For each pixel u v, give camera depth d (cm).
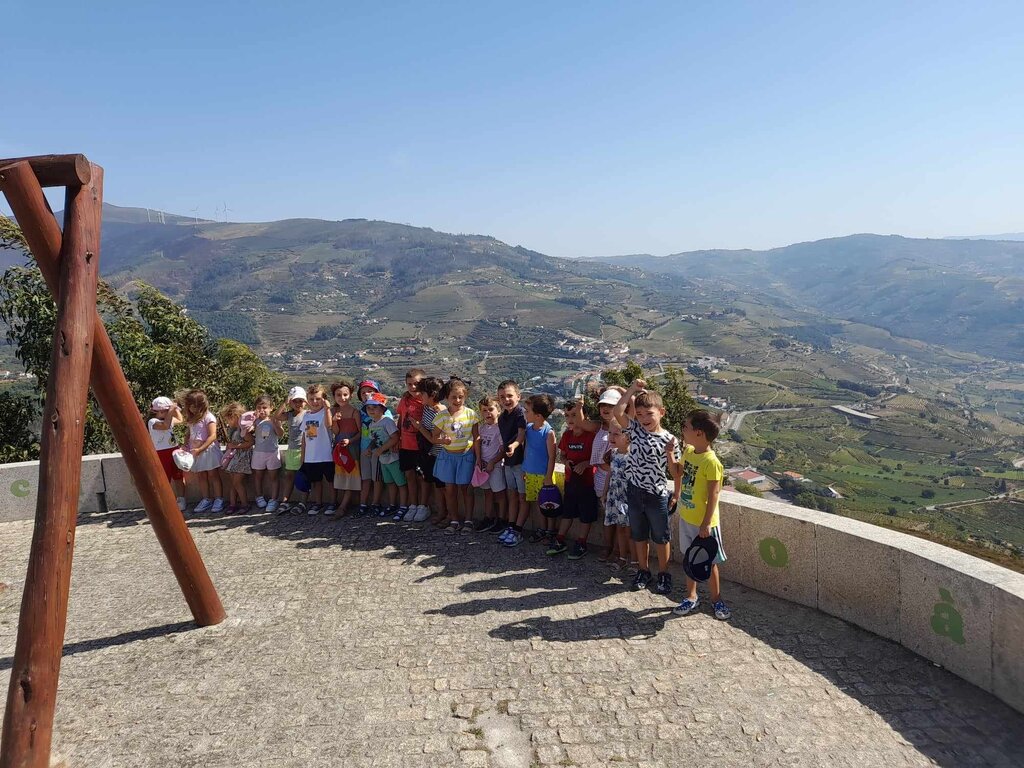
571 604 465
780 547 459
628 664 382
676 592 480
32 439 1141
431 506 693
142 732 333
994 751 296
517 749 310
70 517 314
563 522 571
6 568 595
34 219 329
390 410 705
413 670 384
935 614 364
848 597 418
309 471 688
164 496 427
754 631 416
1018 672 319
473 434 621
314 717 341
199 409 723
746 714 330
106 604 496
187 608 486
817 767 290
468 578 520
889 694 342
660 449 464
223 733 330
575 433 548
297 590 507
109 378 394
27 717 291
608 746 310
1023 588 321
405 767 300
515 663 387
